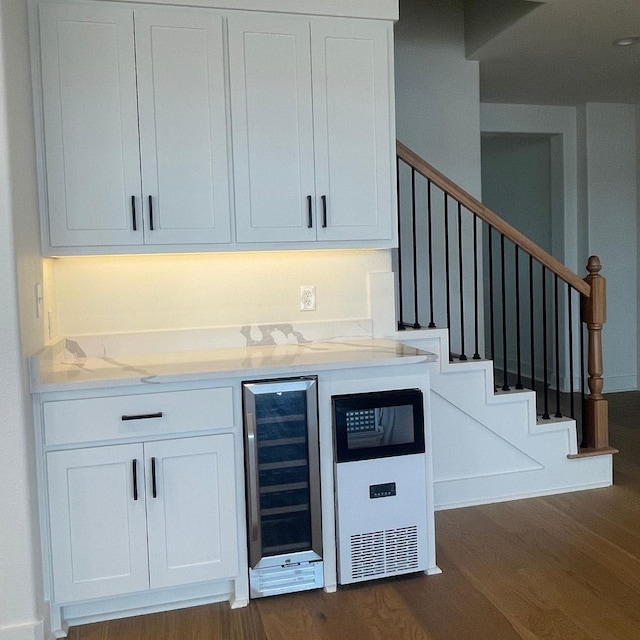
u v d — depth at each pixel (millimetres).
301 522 2539
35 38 2463
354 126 2836
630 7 3463
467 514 3266
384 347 2902
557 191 5859
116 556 2342
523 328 6461
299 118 2762
